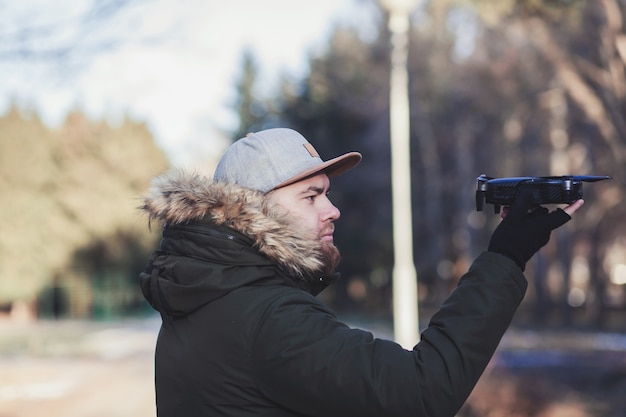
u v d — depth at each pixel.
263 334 2.02
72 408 13.13
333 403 1.94
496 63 26.53
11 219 53.34
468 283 2.02
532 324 37.06
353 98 42.22
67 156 56.59
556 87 22.44
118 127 58.84
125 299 58.66
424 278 50.44
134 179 58.41
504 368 16.34
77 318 54.06
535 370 16.22
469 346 1.94
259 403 2.04
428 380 1.90
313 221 2.35
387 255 47.97
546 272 39.53
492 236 2.10
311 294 2.31
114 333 34.59
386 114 40.75
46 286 54.88
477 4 12.21
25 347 27.53
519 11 11.79
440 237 44.47
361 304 53.66
